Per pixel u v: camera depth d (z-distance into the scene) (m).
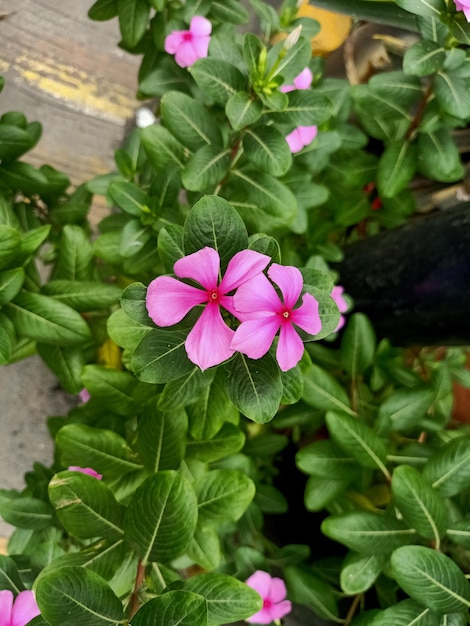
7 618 0.23
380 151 0.48
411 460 0.34
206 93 0.29
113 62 0.58
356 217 0.43
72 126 0.57
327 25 0.50
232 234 0.20
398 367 0.38
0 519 0.52
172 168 0.32
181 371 0.22
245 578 0.34
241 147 0.32
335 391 0.33
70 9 0.57
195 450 0.30
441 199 0.46
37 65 0.56
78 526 0.23
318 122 0.30
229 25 0.39
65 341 0.30
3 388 0.53
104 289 0.32
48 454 0.55
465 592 0.25
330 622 0.37
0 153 0.35
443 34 0.32
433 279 0.30
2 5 0.55
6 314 0.29
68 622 0.20
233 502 0.26
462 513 0.33
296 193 0.37
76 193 0.42
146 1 0.38
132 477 0.29
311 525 0.42
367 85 0.36
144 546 0.22
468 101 0.32
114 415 0.32
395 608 0.26
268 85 0.28
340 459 0.32
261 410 0.21
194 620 0.19
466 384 0.41
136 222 0.33
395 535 0.28
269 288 0.18
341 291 0.35
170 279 0.19
